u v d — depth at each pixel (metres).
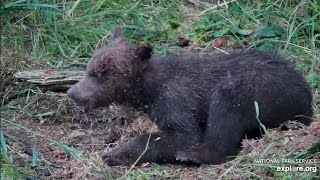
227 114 9.80
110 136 10.53
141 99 10.12
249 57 10.27
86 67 11.21
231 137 9.79
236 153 9.79
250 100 9.79
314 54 12.34
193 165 9.80
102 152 10.16
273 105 9.84
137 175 9.44
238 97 9.80
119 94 10.09
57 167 9.84
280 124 9.91
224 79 10.03
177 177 9.42
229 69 10.16
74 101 10.32
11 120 11.05
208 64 10.28
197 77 10.15
